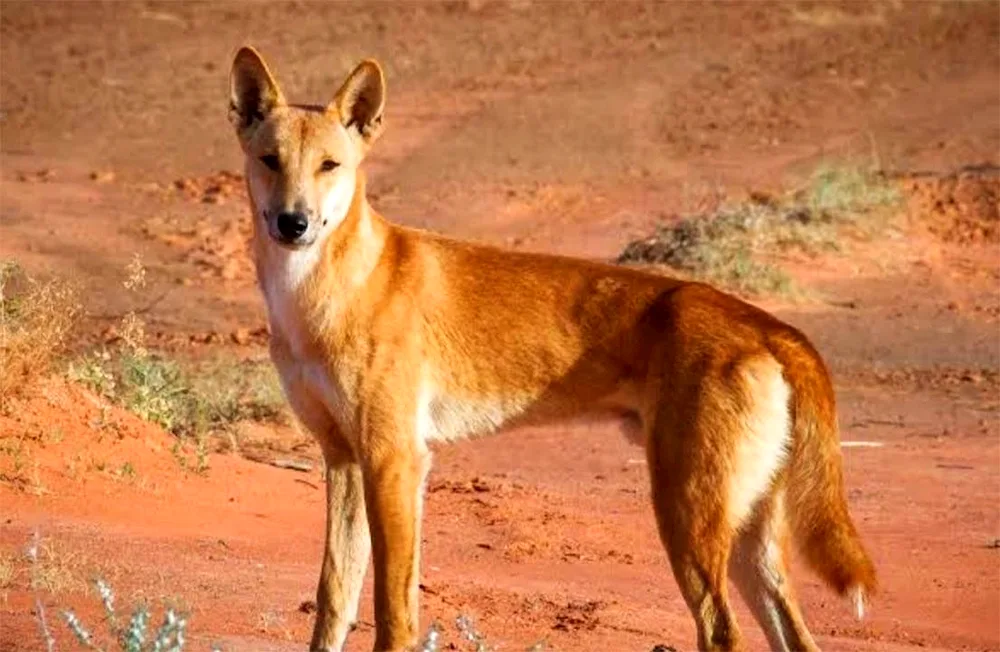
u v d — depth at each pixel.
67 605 25.20
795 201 68.50
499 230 71.88
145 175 82.31
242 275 64.19
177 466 35.31
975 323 59.84
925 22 108.56
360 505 24.97
